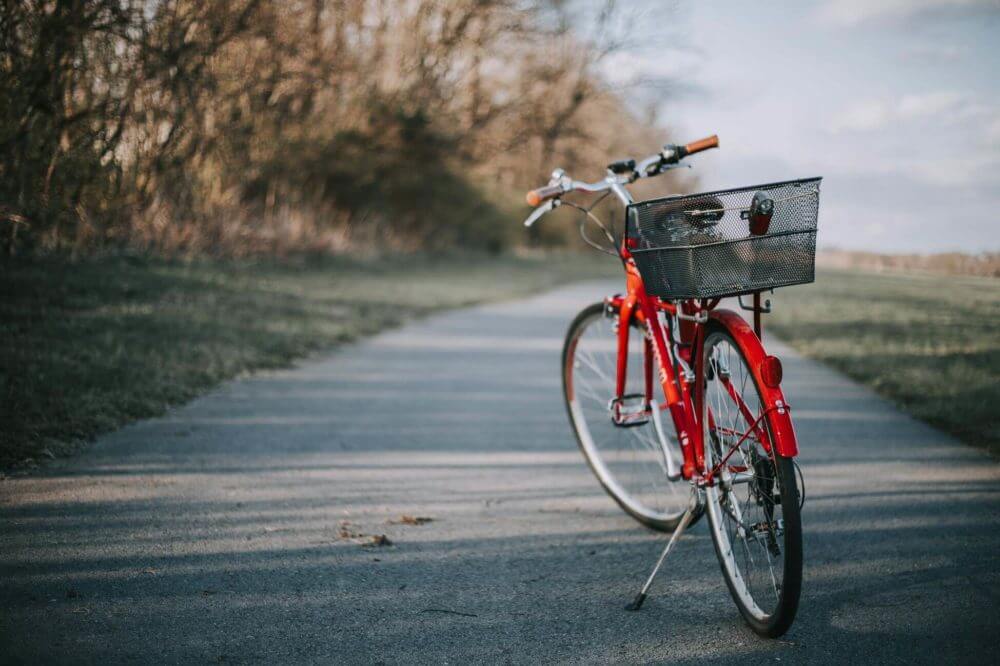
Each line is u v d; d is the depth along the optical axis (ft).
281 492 13.14
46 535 10.92
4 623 8.59
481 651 8.48
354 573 10.23
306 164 59.11
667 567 10.75
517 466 15.08
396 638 8.68
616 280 81.10
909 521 12.17
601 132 90.63
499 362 26.18
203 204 43.34
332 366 24.34
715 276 8.51
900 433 17.35
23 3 28.63
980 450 15.96
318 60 55.72
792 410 19.63
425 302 41.75
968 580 10.13
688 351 10.47
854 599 9.70
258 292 35.29
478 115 80.28
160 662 8.01
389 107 65.31
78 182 32.78
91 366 19.27
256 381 21.57
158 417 17.35
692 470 10.18
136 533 11.16
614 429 17.30
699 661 8.34
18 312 23.63
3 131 28.71
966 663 8.27
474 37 73.61
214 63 42.11
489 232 94.63
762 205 8.32
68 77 31.50
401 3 69.82
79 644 8.25
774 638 8.79
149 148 38.24
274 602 9.37
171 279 33.50
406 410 19.17
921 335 25.76
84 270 30.89
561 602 9.66
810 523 12.18
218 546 10.87
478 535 11.69
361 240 63.72
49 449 14.28
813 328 32.94
